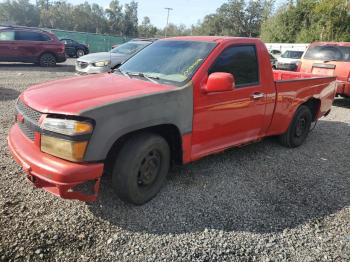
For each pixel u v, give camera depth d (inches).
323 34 1289.4
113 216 130.7
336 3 1229.1
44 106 120.0
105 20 3762.3
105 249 112.8
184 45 171.5
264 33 1736.0
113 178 130.6
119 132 121.2
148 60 171.3
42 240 114.3
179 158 150.4
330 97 252.2
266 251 117.8
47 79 475.2
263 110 185.5
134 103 124.7
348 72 367.6
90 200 121.4
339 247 122.8
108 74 169.8
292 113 211.6
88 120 113.7
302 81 212.2
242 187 162.9
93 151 115.6
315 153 221.0
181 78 148.3
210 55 156.3
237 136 175.3
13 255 106.4
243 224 132.2
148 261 108.7
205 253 114.3
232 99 163.2
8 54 596.1
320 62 391.2
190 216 134.9
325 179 180.1
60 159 116.1
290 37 1556.3
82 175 113.8
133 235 120.9
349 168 198.5
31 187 146.9
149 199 141.9
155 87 141.8
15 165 166.4
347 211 148.0
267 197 155.1
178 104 139.7
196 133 150.9
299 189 165.8
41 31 634.2
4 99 312.8
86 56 448.5
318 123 305.4
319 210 147.0
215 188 159.5
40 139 119.2
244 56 172.6
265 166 191.2
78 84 144.3
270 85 186.7
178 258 111.1
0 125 227.9
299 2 1525.6
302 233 129.4
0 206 131.0
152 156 137.5
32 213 128.7
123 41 1551.4
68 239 116.1
